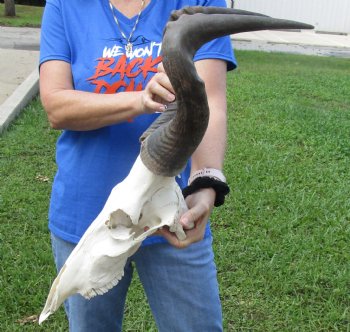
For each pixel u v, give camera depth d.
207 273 1.95
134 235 1.64
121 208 1.56
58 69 1.86
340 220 4.66
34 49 14.29
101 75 1.83
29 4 26.86
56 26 1.89
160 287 1.93
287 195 5.12
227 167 5.71
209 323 1.97
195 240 1.70
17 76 9.70
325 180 5.60
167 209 1.59
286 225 4.54
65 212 1.93
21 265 3.90
